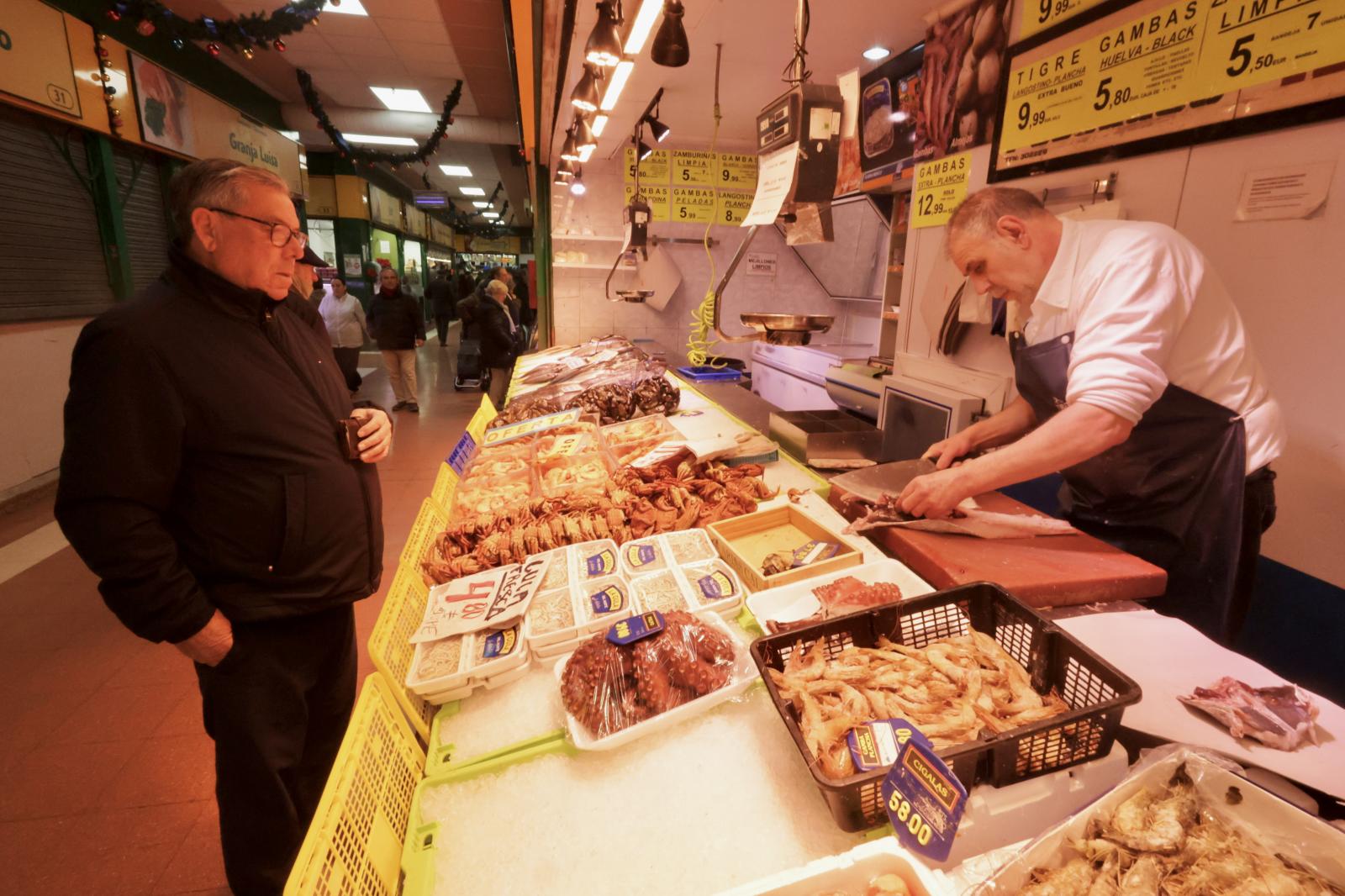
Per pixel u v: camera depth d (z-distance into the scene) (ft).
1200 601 5.52
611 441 8.75
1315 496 5.69
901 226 12.71
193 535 4.77
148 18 15.79
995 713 3.17
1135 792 2.65
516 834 3.02
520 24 8.18
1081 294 5.21
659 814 3.09
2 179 14.58
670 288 19.57
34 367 15.48
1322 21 5.08
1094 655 3.21
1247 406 5.07
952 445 6.75
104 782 7.13
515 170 45.55
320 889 2.31
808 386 17.11
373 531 5.81
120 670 9.02
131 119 18.40
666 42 6.70
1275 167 5.62
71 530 4.31
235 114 25.00
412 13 19.62
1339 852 2.32
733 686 3.70
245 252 4.62
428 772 3.40
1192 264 4.90
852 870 2.43
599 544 5.36
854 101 5.07
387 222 47.39
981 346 9.89
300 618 5.30
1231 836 2.49
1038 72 8.01
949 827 2.41
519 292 40.14
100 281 17.93
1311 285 5.50
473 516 6.45
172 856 6.28
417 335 24.13
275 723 5.19
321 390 5.52
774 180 5.49
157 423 4.40
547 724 3.75
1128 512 5.83
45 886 6.00
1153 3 6.43
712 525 5.71
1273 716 3.09
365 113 31.55
